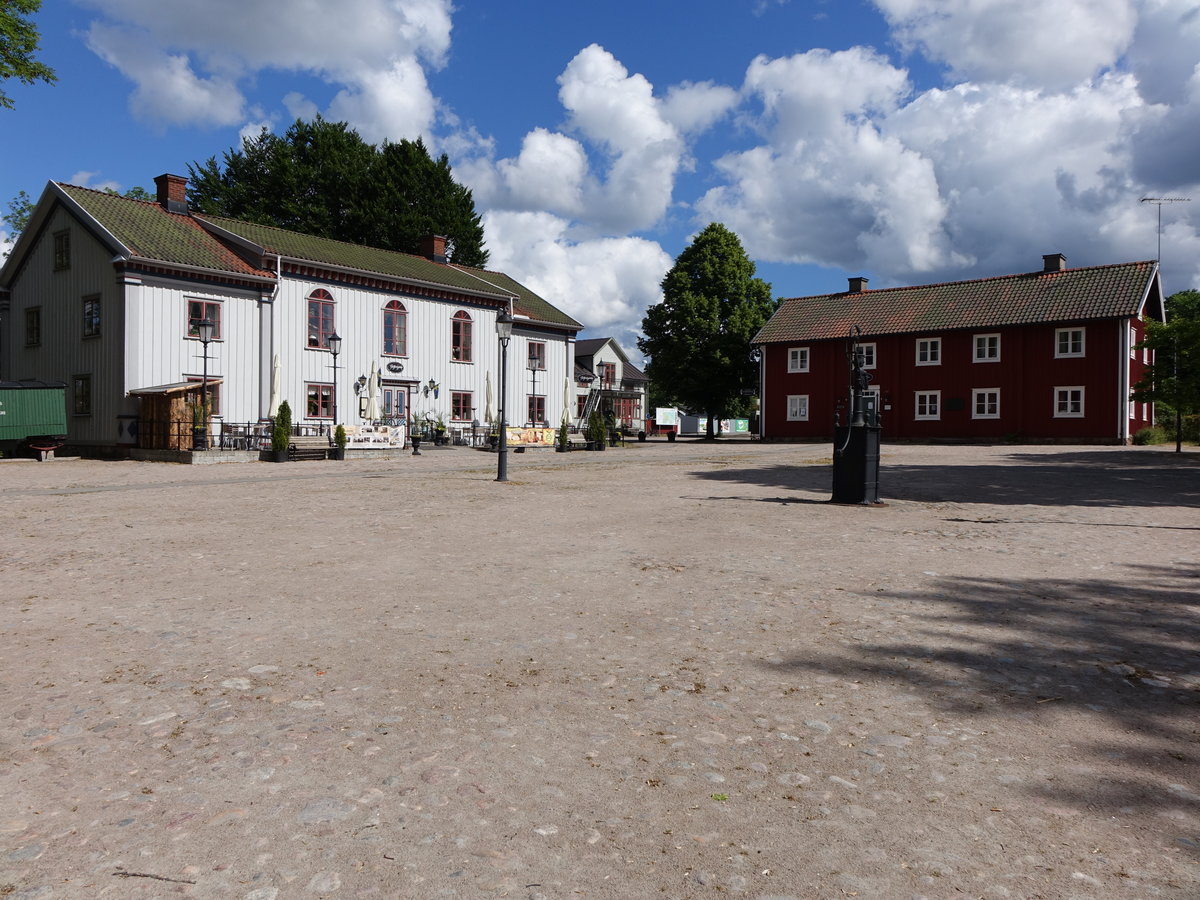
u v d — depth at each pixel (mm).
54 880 2164
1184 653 4191
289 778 2781
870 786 2707
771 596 5590
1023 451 27484
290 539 8367
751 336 48594
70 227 26766
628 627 4789
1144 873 2170
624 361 72312
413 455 26797
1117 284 35531
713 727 3234
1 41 21891
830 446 34094
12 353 29531
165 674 3938
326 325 29703
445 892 2102
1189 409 24094
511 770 2844
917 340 39875
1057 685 3701
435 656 4227
